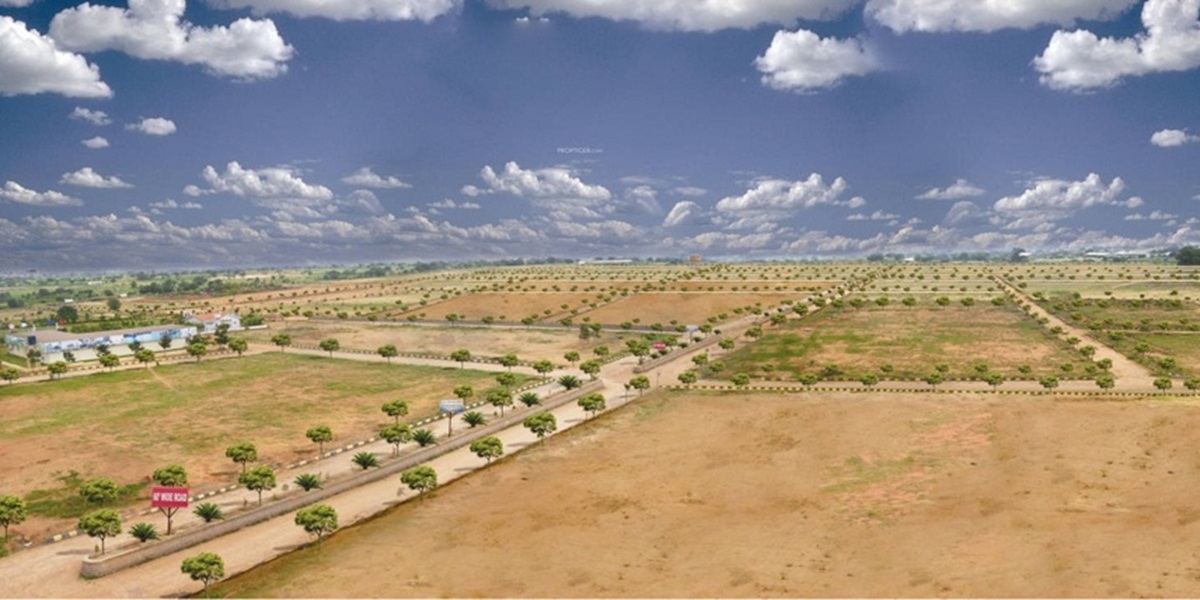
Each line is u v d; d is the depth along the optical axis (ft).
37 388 443.32
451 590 189.98
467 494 263.49
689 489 257.75
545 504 249.55
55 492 281.54
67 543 239.71
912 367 456.04
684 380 424.87
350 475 287.07
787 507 237.04
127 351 580.71
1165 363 418.31
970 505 227.40
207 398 421.59
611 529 225.56
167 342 594.65
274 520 256.32
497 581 193.88
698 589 184.65
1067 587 172.04
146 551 226.99
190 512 262.06
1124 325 569.64
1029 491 233.96
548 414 334.85
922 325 606.14
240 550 232.12
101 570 216.33
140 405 404.77
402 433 315.37
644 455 298.15
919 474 257.96
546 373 487.20
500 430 358.43
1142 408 312.09
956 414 325.62
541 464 293.23
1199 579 171.53
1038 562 185.68
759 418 342.44
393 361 542.16
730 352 533.14
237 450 293.64
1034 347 502.79
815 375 429.79
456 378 477.36
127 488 285.84
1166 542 191.62
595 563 201.98
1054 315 649.20
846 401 364.58
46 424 366.02
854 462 274.77
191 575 198.08
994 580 178.29
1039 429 293.23
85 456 319.06
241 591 196.85
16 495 277.23
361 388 449.06
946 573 184.24
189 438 345.31
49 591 207.92
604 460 294.46
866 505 234.17
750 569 194.08
